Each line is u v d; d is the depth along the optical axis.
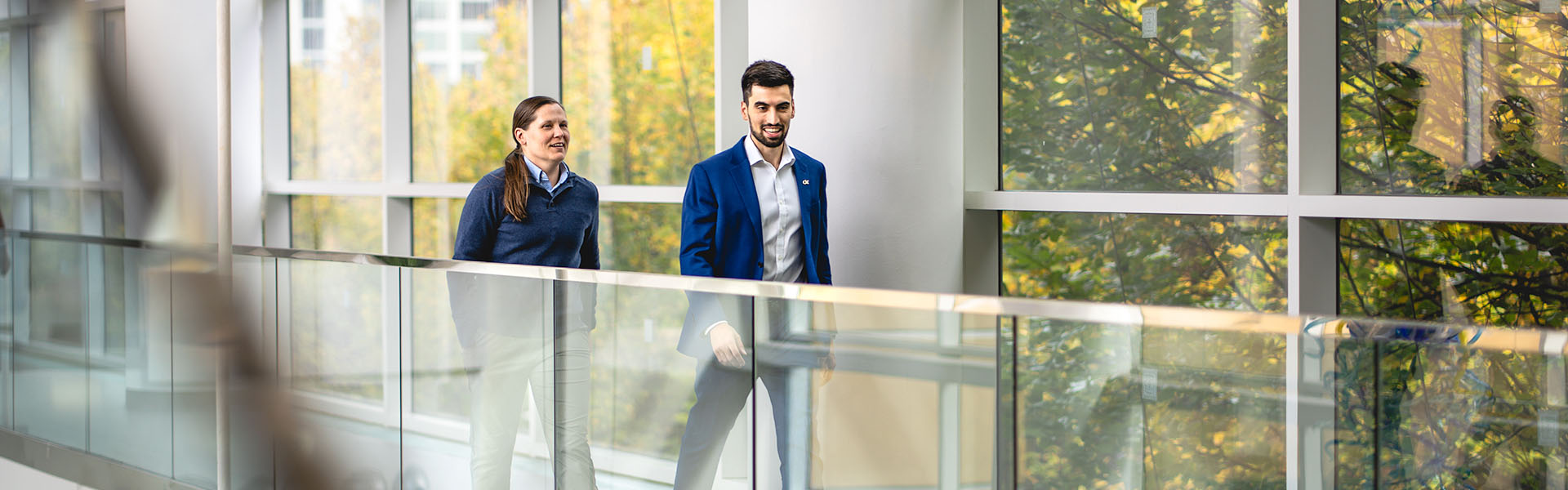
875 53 3.85
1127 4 3.89
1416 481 2.17
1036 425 2.56
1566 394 2.01
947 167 3.92
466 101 5.59
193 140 5.52
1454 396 2.12
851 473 2.83
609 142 5.13
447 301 3.63
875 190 3.87
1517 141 3.21
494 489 3.54
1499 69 3.24
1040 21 4.08
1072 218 4.02
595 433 3.33
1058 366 2.54
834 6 3.88
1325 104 3.50
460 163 5.63
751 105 3.39
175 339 4.40
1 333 5.20
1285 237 3.58
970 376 2.65
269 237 6.28
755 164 3.46
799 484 2.92
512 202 3.62
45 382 4.99
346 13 6.00
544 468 3.45
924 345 2.71
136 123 5.36
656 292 3.19
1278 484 2.30
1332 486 2.24
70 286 4.86
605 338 3.30
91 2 5.42
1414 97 3.39
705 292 3.09
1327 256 3.54
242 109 6.09
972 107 4.10
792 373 2.93
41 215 5.48
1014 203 4.05
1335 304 3.55
